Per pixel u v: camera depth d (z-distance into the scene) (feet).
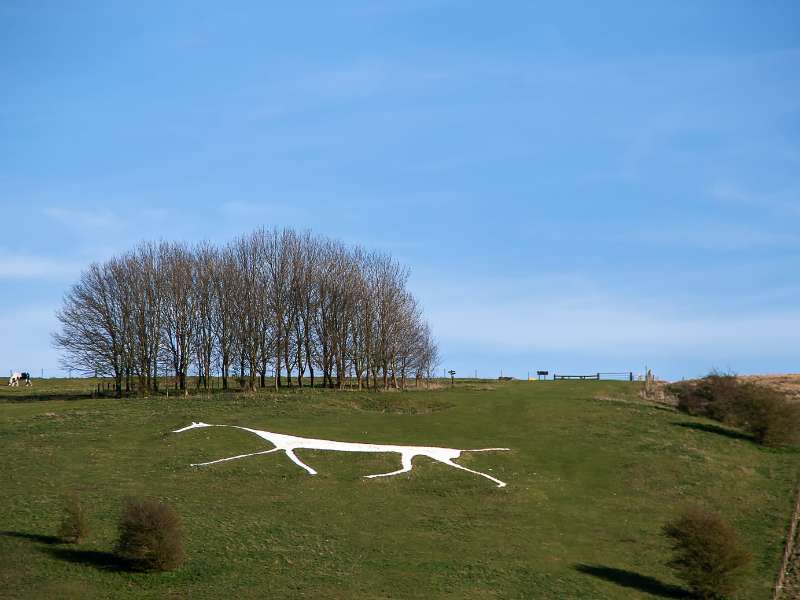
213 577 120.98
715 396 243.81
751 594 134.41
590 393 277.64
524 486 177.99
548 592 126.21
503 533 151.94
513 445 208.03
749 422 222.69
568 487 179.63
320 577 124.36
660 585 134.00
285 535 141.18
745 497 178.70
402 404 258.98
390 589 122.31
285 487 171.01
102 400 271.49
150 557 120.06
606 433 218.18
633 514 166.09
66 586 113.91
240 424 219.41
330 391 287.89
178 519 126.31
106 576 118.42
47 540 128.88
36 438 201.98
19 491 154.92
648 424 227.81
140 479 169.99
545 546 146.92
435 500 168.55
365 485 175.22
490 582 128.06
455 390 296.92
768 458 206.39
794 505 174.91
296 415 234.79
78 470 174.19
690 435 218.79
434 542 144.66
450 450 199.93
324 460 190.60
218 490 165.58
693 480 185.57
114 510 145.18
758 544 155.33
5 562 119.34
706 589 129.18
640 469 190.80
